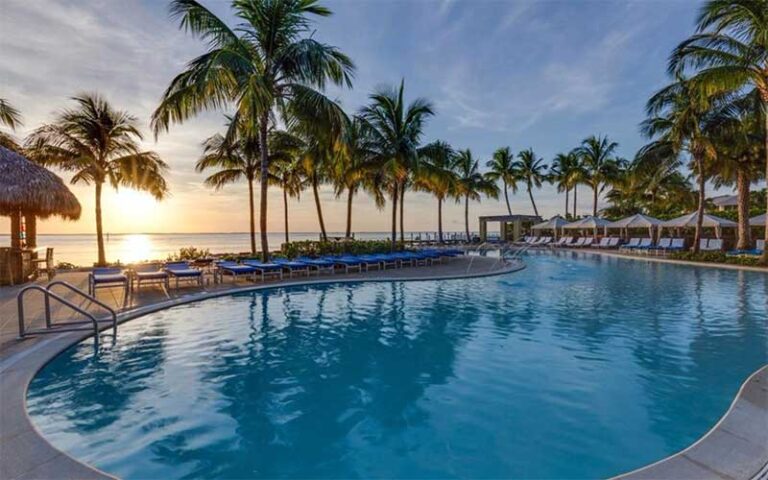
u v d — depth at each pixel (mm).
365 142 18078
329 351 6047
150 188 17359
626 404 4164
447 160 20125
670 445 3395
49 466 2807
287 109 13719
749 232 20125
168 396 4430
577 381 4793
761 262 15445
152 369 5234
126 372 5109
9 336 6023
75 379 4848
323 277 12961
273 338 6684
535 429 3684
